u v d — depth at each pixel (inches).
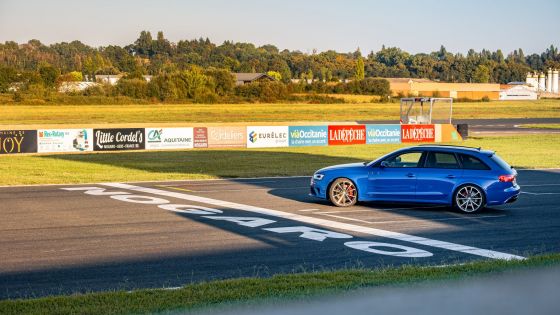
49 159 1229.1
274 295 319.3
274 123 1866.4
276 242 492.7
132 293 330.0
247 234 522.9
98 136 1384.1
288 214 619.2
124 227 552.7
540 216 616.7
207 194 765.3
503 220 593.6
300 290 328.2
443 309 290.0
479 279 347.6
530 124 2475.4
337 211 637.3
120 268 411.8
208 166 1117.7
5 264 421.4
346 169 669.3
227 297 317.1
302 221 581.6
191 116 2743.6
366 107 3742.6
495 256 446.0
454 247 477.4
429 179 641.0
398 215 616.4
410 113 1829.5
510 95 5689.0
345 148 1498.5
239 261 431.5
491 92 5482.3
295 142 1560.0
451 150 650.2
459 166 639.8
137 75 4726.9
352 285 338.0
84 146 1371.8
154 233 526.9
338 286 336.2
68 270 406.3
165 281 379.2
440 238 511.2
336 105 3956.7
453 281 342.6
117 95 3885.3
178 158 1262.3
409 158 655.1
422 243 491.5
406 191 647.1
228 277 389.1
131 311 294.7
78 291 356.8
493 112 3435.0
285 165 1135.6
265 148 1508.4
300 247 475.2
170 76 4015.8
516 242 497.7
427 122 1806.1
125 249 467.5
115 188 823.7
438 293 318.0
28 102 3511.3
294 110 3358.8
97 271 404.5
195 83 4018.2
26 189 813.2
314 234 523.2
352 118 2738.7
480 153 645.9
